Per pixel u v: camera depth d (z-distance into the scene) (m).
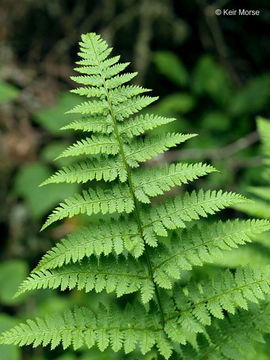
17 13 3.05
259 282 0.78
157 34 3.26
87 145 0.82
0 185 2.71
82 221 1.82
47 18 3.09
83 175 0.81
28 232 2.62
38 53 3.10
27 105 2.92
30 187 2.35
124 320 0.79
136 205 0.81
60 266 0.78
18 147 2.78
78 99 2.54
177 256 0.80
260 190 1.14
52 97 3.01
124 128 0.83
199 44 3.51
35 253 2.60
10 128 2.83
